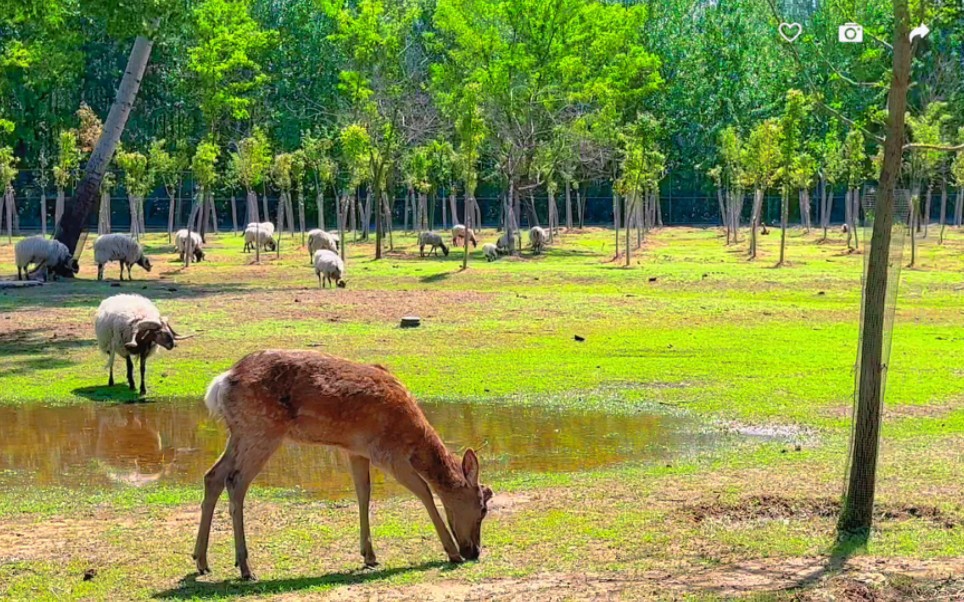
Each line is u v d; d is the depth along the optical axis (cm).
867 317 915
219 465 828
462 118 4600
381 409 830
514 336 2305
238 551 820
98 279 3431
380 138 5294
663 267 3928
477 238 6053
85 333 2305
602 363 1984
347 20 4997
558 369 1920
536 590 761
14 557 885
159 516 1027
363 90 4969
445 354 2083
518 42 5328
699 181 7906
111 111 3700
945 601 720
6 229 6950
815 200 8244
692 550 886
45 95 6369
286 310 2650
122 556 886
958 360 2011
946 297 3016
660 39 7262
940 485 1094
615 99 5581
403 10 5544
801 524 974
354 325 2442
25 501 1094
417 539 934
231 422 824
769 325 2495
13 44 3416
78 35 3152
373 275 3684
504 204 5175
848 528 931
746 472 1180
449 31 5712
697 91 7212
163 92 6794
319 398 819
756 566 826
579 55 5519
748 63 7188
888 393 1684
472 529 860
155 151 5594
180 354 2067
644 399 1664
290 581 812
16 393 1712
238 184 6800
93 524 1000
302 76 6919
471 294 2978
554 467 1246
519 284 3403
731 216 5894
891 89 893
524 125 5369
